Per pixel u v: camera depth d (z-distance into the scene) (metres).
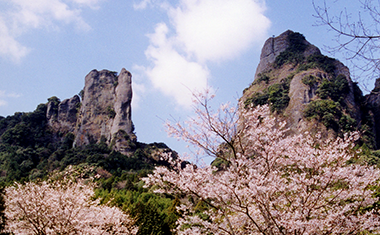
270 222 8.18
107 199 27.16
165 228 22.84
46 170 58.72
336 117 33.72
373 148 30.80
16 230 13.36
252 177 8.32
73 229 13.89
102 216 16.98
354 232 8.46
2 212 13.09
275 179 8.86
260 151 9.51
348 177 8.77
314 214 9.15
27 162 66.12
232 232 8.11
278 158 9.47
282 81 59.81
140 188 41.84
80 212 14.48
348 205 8.66
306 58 65.94
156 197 35.84
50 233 13.25
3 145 77.25
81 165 55.31
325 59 60.53
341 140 9.87
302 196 8.84
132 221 21.16
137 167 66.00
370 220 8.42
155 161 74.62
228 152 9.55
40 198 13.73
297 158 9.33
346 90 45.09
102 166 58.66
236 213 9.92
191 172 8.87
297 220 7.95
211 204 8.73
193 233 8.40
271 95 48.47
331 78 51.34
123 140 78.56
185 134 9.50
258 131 9.48
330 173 8.55
